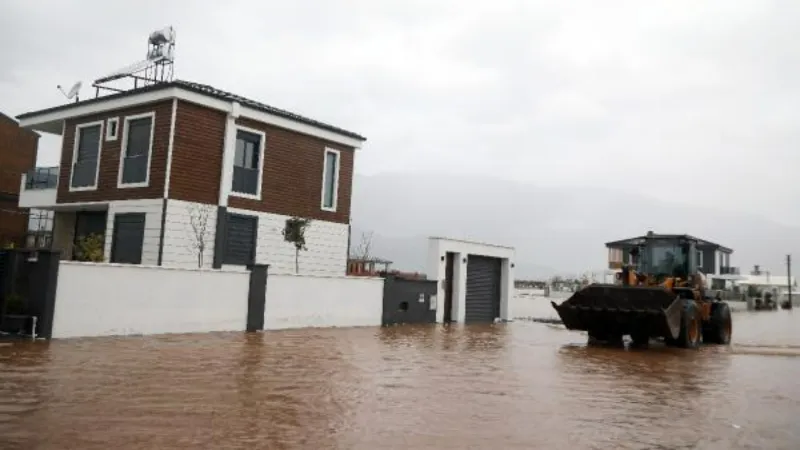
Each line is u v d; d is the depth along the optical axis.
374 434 5.27
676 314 13.45
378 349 11.38
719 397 7.68
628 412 6.61
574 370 9.70
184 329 12.46
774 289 65.81
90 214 19.28
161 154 15.84
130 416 5.48
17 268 10.51
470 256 21.02
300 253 18.83
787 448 5.33
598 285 14.35
